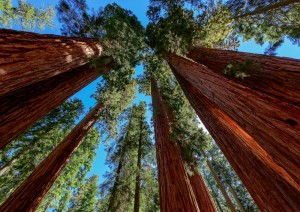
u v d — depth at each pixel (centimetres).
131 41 602
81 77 579
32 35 349
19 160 1055
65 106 1205
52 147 1141
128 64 644
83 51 476
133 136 1259
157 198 1005
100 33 607
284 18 796
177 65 621
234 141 434
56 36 429
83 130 748
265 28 846
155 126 646
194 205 349
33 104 417
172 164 446
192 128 543
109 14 748
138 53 668
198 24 658
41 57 321
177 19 679
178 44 630
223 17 649
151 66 855
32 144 1025
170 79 1020
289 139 206
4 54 260
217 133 484
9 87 263
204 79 422
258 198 366
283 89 320
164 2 787
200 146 531
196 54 628
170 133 520
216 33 671
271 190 331
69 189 1488
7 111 368
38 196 454
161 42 698
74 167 1302
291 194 305
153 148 1195
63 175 1244
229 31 694
